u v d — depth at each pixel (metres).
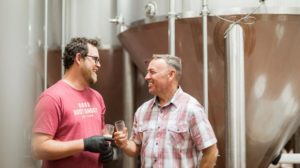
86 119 2.06
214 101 2.78
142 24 2.90
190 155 2.05
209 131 2.02
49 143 1.87
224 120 2.66
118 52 3.45
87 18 3.38
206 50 2.56
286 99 2.79
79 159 2.03
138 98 3.45
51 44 3.25
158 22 2.79
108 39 3.39
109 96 3.59
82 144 1.92
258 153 2.95
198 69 2.77
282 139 2.98
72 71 2.09
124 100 3.36
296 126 3.01
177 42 2.75
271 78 2.70
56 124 1.94
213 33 2.62
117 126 2.08
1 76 0.66
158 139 2.05
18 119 0.69
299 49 2.63
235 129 2.40
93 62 2.09
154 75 2.07
